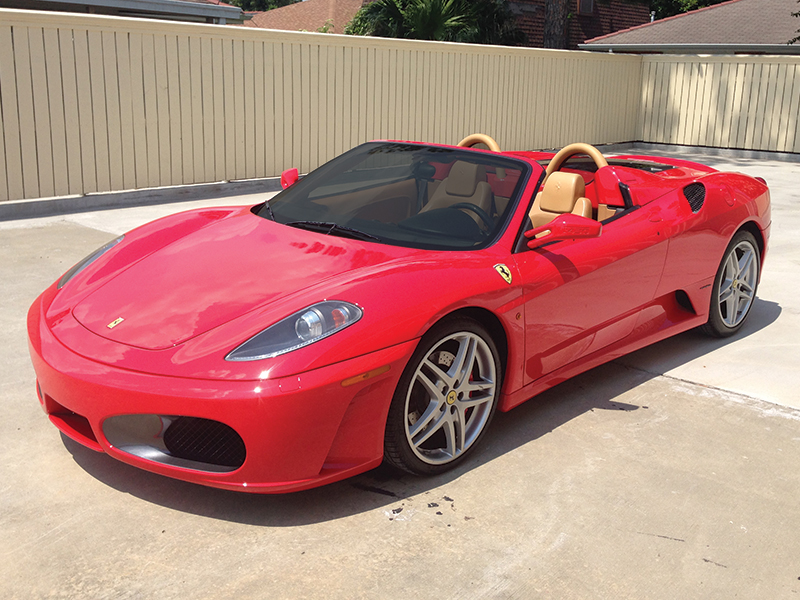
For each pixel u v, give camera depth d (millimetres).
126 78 8203
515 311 2859
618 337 3588
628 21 26000
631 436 3105
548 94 13492
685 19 19062
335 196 3381
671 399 3492
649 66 15414
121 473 2676
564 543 2354
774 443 3086
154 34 8312
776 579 2219
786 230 7566
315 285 2566
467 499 2592
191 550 2256
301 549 2275
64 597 2031
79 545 2264
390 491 2627
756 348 4219
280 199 3553
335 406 2299
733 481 2773
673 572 2232
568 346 3236
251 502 2523
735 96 14438
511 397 3004
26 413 3125
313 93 9938
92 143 8094
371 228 3094
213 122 9047
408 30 15703
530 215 3473
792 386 3676
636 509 2562
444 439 2811
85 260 3160
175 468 2334
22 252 5934
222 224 3289
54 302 2812
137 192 8453
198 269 2787
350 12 29172
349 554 2258
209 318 2455
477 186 3254
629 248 3443
